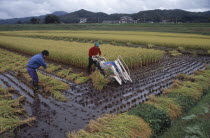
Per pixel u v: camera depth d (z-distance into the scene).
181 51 18.33
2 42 21.77
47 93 7.21
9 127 4.62
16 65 11.79
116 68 8.34
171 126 4.82
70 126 4.85
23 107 5.90
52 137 4.39
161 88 7.73
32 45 17.58
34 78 7.34
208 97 6.47
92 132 4.31
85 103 6.29
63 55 12.29
